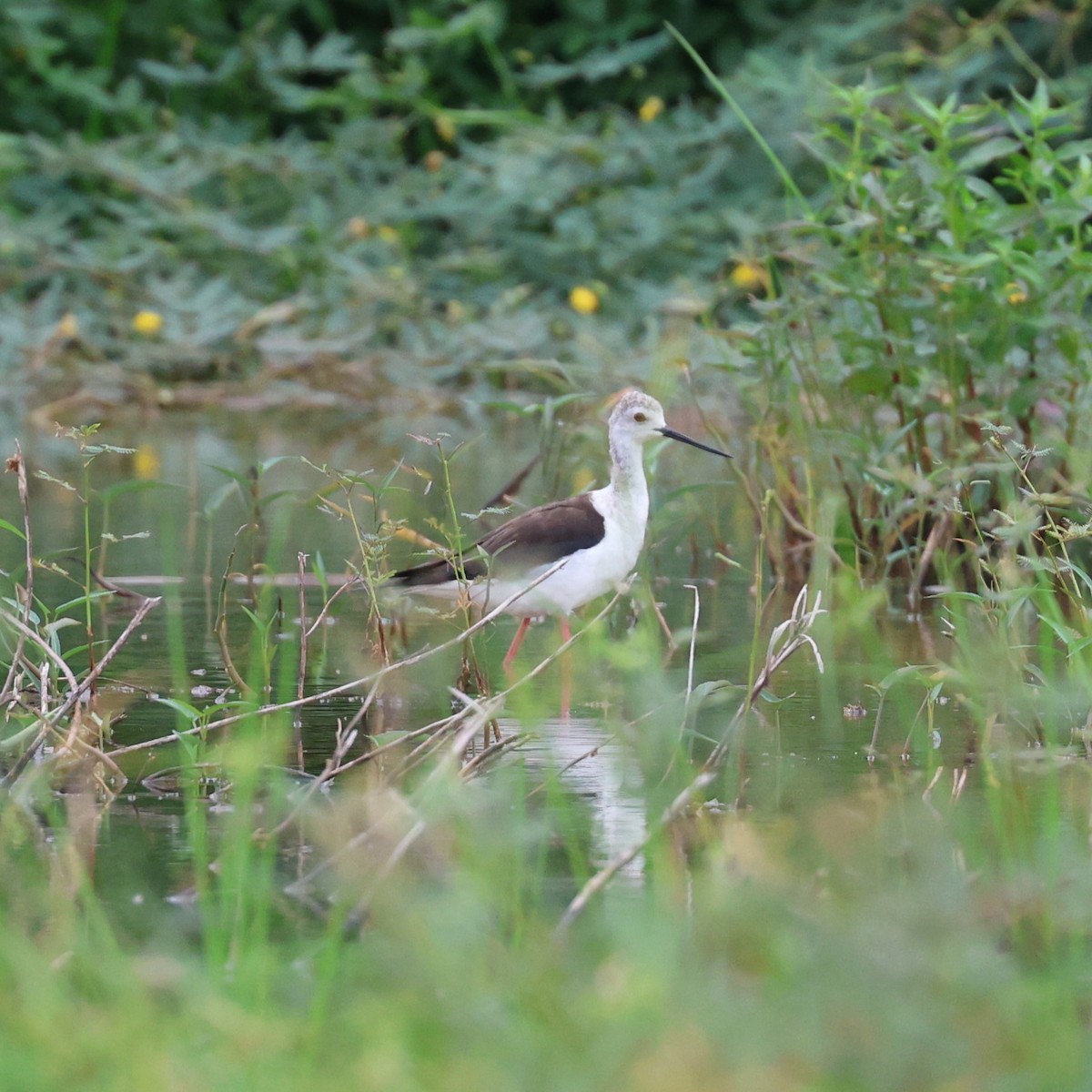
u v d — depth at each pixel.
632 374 18.12
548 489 13.80
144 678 9.93
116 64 28.42
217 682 9.88
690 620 11.70
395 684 9.95
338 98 26.62
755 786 7.95
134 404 21.62
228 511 15.73
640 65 28.39
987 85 24.72
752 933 5.52
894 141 12.54
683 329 21.52
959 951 5.23
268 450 19.06
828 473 13.21
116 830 7.33
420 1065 4.64
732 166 24.81
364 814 7.43
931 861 6.69
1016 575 9.72
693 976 5.18
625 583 8.68
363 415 21.59
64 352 22.53
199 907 6.33
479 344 22.06
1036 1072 4.61
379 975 5.52
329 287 23.03
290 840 7.16
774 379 13.19
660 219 23.64
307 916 6.21
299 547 14.02
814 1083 4.46
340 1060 4.82
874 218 12.09
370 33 29.36
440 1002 5.12
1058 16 24.66
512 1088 4.45
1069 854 6.81
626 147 25.00
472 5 28.42
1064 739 8.78
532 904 6.27
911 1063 4.52
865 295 13.02
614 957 5.43
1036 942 5.93
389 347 23.80
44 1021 4.86
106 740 8.59
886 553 12.51
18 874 6.72
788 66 26.31
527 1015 4.93
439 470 17.78
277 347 21.59
